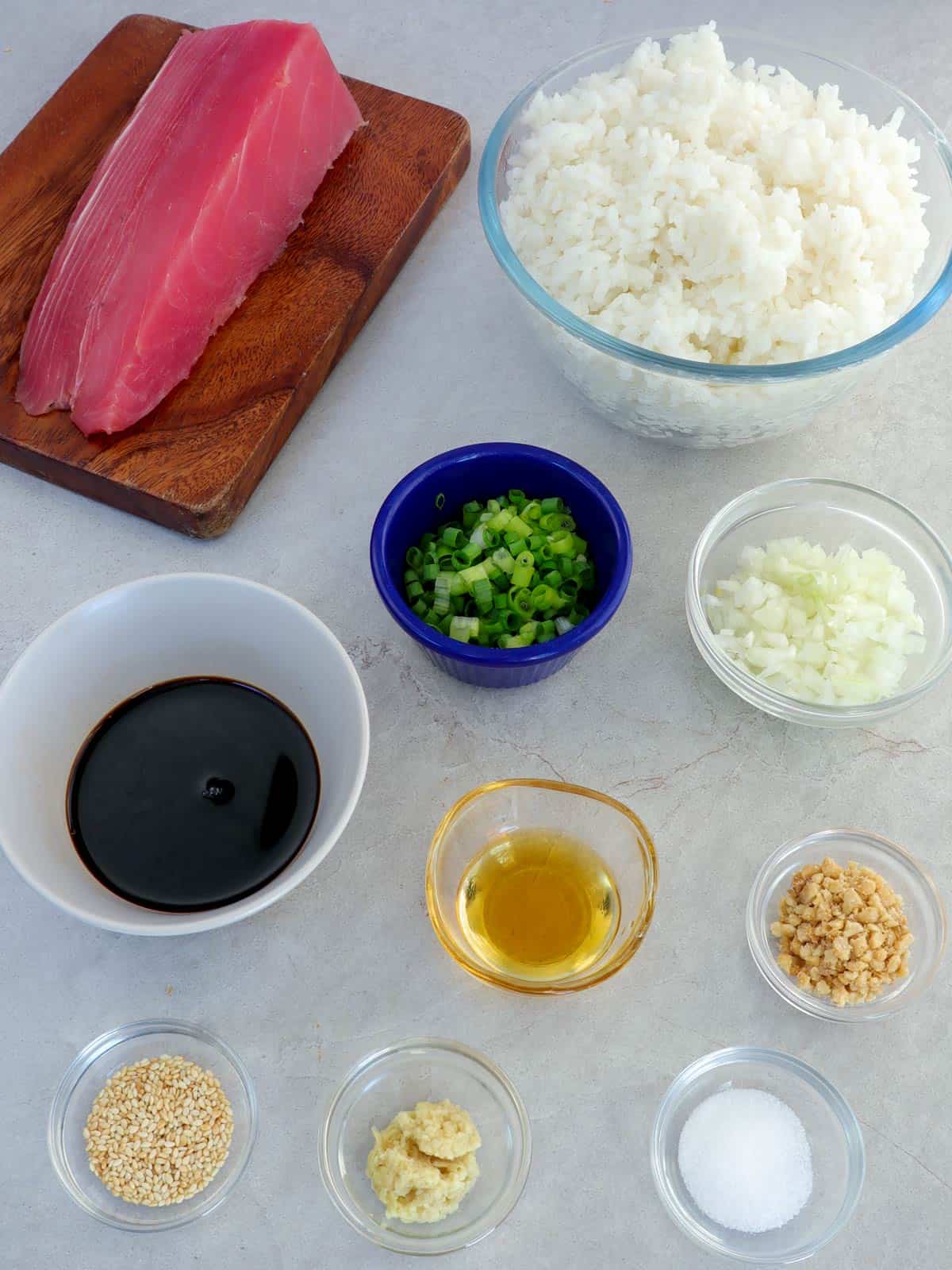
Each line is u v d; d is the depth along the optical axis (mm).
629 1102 395
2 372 477
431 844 416
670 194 420
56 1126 391
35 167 525
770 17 583
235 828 395
